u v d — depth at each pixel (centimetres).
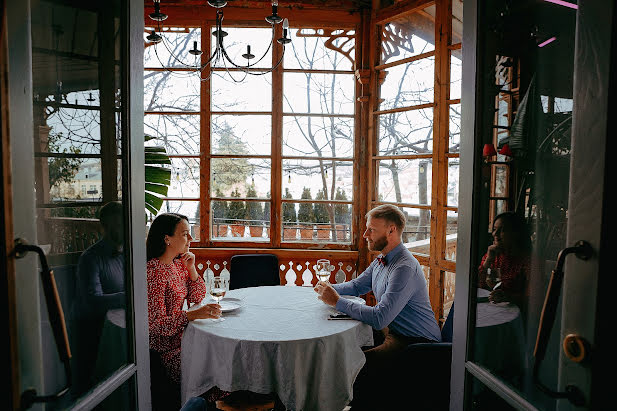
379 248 239
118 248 127
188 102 392
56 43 105
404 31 349
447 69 308
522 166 112
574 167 82
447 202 313
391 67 361
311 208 395
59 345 86
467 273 130
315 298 244
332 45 389
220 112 390
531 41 109
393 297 212
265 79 389
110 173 125
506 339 116
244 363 177
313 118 392
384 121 371
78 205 113
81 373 112
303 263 392
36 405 88
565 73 98
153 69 391
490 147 125
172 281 227
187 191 397
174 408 198
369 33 379
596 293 75
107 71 123
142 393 136
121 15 126
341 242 396
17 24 84
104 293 122
